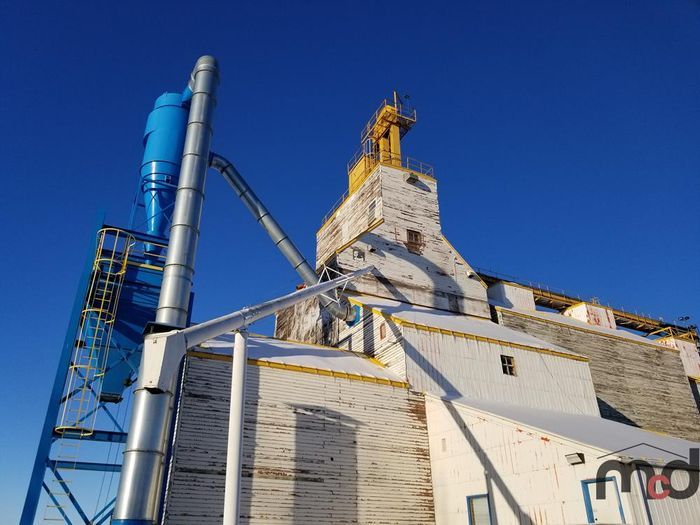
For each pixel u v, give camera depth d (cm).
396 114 4297
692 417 3925
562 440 1683
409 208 3600
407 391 2302
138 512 1405
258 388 1958
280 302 1873
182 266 1956
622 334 4234
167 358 1496
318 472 1917
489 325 3253
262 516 1747
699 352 5294
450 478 2070
